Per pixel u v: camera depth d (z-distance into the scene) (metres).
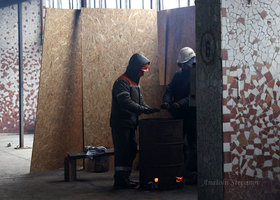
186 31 6.67
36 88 13.85
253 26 3.69
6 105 13.77
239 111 3.66
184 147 5.58
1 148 10.10
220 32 3.57
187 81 5.67
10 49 13.73
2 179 6.15
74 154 5.96
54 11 6.93
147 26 6.94
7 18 13.66
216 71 3.64
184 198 4.72
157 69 6.91
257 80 3.72
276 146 3.83
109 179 5.96
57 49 6.95
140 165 5.23
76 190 5.30
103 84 6.82
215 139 3.70
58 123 6.95
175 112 5.67
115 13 6.88
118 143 5.31
